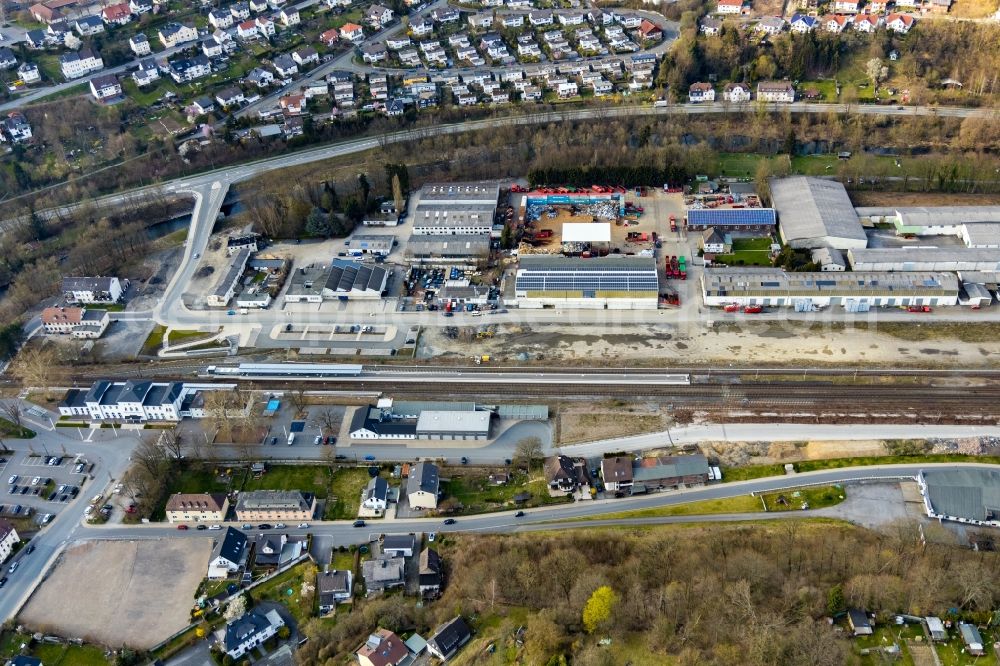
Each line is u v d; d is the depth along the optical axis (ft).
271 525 634.02
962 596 516.32
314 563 599.98
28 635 568.41
